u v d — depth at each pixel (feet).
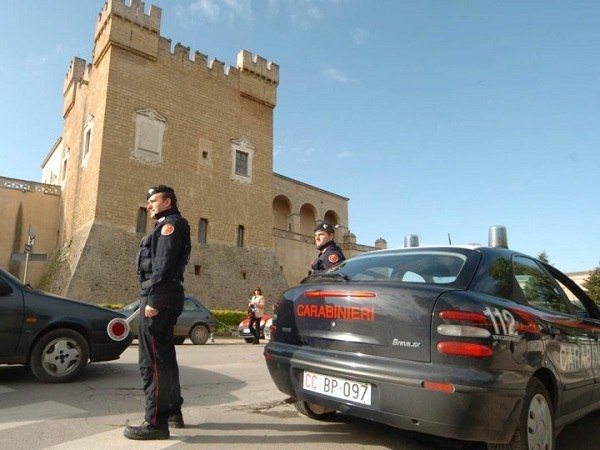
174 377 13.76
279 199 142.41
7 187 98.07
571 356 13.07
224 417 15.49
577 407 13.56
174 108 96.73
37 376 20.24
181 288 13.61
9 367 24.81
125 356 31.04
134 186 87.61
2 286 20.06
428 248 13.56
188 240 13.92
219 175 102.37
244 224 105.19
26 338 20.01
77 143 100.07
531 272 13.98
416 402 10.07
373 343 11.26
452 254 12.69
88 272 77.56
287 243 126.31
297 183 144.15
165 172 92.73
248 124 110.73
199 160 99.19
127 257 83.15
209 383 22.13
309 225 152.25
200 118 101.04
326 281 13.56
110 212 83.61
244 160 108.68
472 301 10.41
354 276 13.47
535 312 12.10
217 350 40.86
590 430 15.99
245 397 19.04
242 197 106.01
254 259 104.63
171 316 13.26
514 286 12.44
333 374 11.70
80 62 116.26
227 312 79.56
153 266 13.11
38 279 96.27
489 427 9.82
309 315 13.06
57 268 86.79
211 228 98.73
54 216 103.65
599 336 15.44
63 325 21.07
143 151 90.12
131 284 82.17
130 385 20.53
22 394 18.31
